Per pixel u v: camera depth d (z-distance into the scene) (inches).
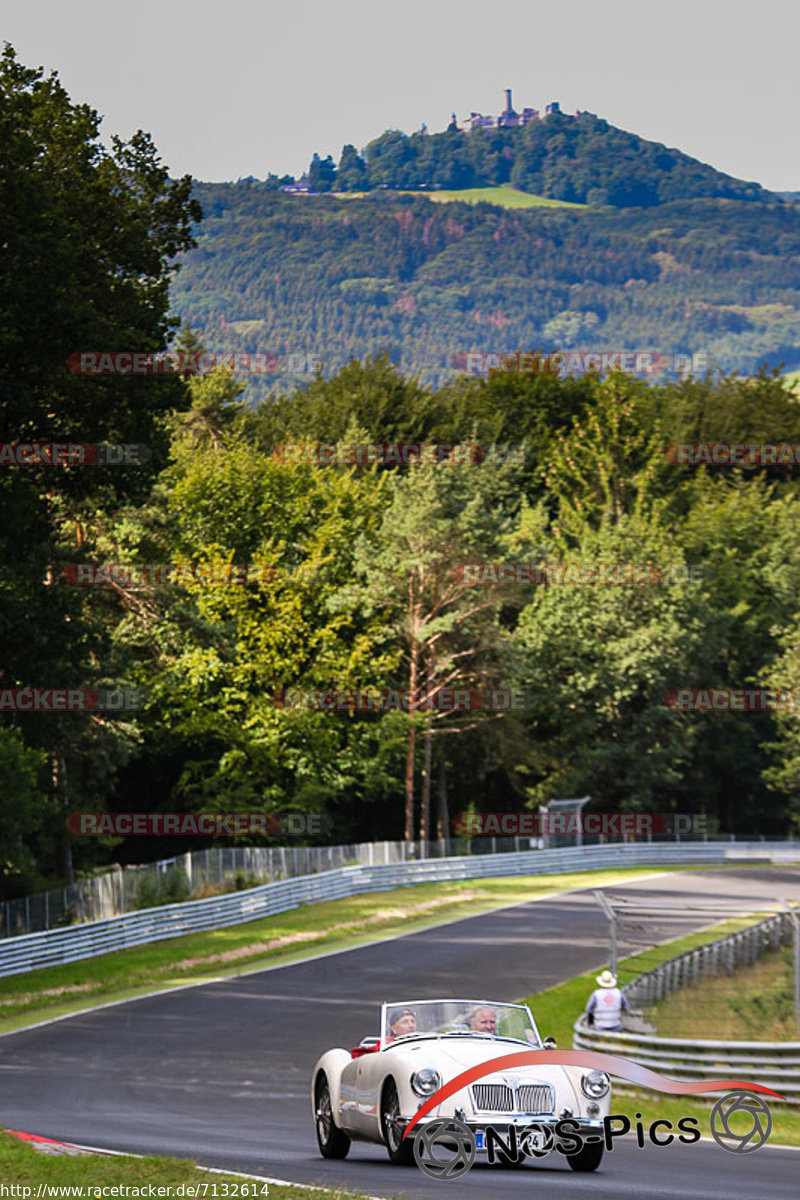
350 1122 1616.6
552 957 4788.4
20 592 4726.9
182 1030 3400.6
